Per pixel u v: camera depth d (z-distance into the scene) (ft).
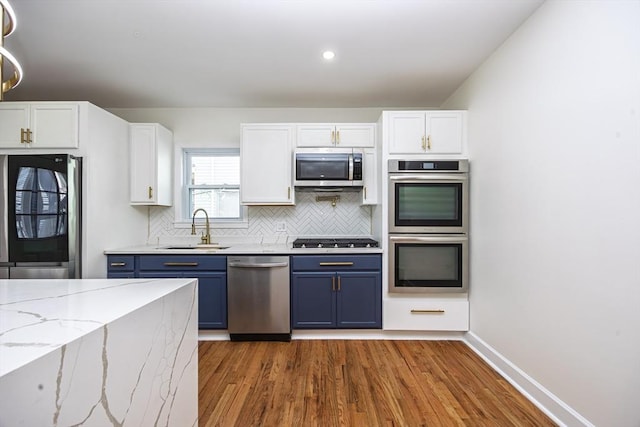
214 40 7.23
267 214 11.51
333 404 6.05
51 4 5.94
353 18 6.44
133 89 9.92
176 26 6.69
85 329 2.53
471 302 8.92
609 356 4.57
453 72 8.84
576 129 5.16
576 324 5.17
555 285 5.63
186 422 4.41
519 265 6.68
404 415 5.73
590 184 4.89
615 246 4.48
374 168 10.28
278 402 6.11
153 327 3.50
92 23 6.56
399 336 9.33
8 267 7.80
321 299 9.19
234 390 6.53
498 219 7.50
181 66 8.46
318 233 11.48
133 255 9.19
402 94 10.43
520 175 6.64
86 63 8.26
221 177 11.84
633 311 4.24
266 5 6.04
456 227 8.96
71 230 8.00
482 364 7.69
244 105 11.37
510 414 5.78
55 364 2.15
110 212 9.37
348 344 8.91
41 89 9.84
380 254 9.23
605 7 4.62
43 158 7.89
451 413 5.80
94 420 2.55
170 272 9.21
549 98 5.78
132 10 6.15
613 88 4.50
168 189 11.15
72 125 8.49
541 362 6.00
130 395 3.05
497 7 6.07
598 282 4.75
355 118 11.66
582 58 5.04
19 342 2.25
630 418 4.29
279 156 10.21
